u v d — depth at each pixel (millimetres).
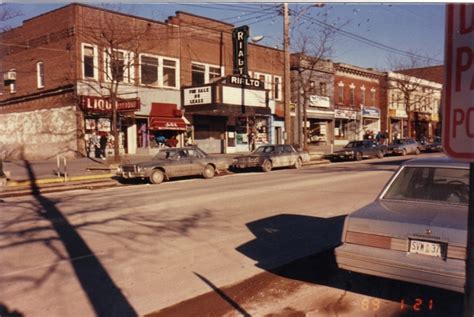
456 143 1565
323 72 38750
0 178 15250
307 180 16406
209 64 30391
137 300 4680
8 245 7016
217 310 4410
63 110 24500
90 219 9164
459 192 4844
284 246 6879
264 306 4512
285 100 24594
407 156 34594
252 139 33188
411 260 4059
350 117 42438
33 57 26188
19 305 4559
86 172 19000
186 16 28625
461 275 3762
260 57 34000
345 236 4562
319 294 4836
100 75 24172
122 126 25953
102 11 24078
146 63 26375
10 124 28141
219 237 7480
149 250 6676
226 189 14078
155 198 12281
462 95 1546
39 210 10492
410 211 4582
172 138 27953
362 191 12898
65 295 4836
